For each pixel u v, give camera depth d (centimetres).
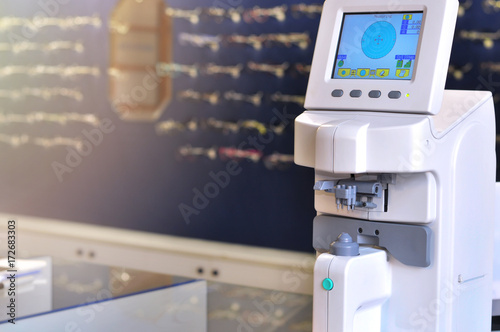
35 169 466
